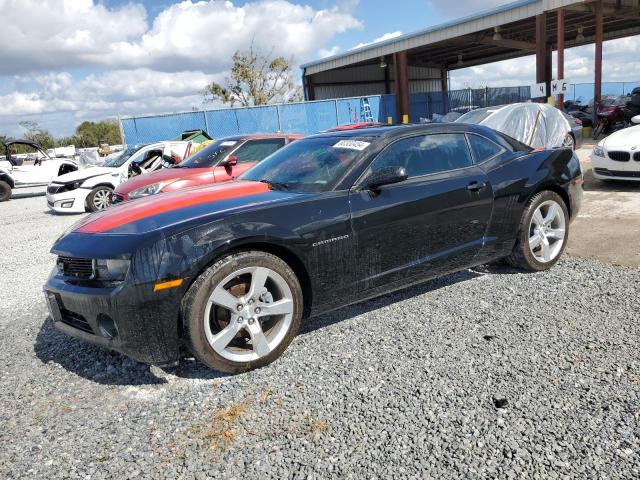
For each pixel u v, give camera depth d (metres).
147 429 2.65
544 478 2.08
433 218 3.83
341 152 3.85
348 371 3.08
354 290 3.56
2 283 6.04
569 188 4.73
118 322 2.90
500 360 3.07
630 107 18.94
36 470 2.38
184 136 16.34
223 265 2.99
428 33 23.98
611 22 25.44
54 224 10.76
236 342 3.29
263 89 33.84
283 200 3.34
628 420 2.41
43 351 3.79
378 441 2.40
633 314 3.58
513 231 4.38
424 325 3.67
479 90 30.69
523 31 26.55
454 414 2.56
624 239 5.55
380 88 36.94
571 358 3.04
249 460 2.34
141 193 7.52
